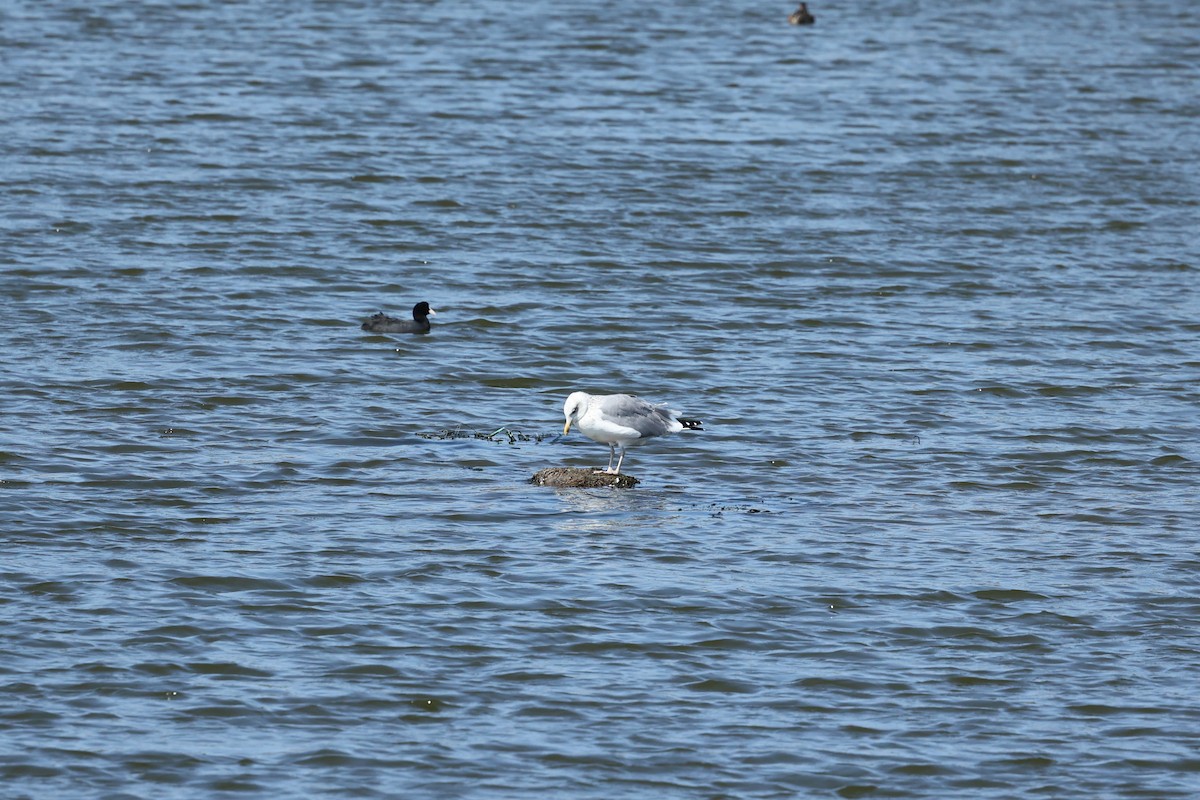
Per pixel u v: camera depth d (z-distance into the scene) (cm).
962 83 7862
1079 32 9319
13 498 3086
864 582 2838
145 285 4619
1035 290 4869
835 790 2202
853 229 5481
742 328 4431
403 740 2294
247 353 4091
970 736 2347
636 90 7462
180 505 3103
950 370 4112
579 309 4562
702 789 2194
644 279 4866
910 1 10256
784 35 8950
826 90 7619
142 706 2358
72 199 5450
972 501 3259
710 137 6675
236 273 4784
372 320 4297
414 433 3578
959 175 6256
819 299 4725
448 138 6494
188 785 2166
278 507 3112
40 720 2306
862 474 3394
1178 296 4831
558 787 2188
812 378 4025
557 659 2533
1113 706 2434
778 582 2827
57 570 2777
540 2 9669
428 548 2925
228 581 2759
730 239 5316
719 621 2673
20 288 4522
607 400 3186
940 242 5362
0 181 5600
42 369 3888
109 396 3728
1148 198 6003
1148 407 3869
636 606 2714
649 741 2309
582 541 2978
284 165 6006
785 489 3297
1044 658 2580
